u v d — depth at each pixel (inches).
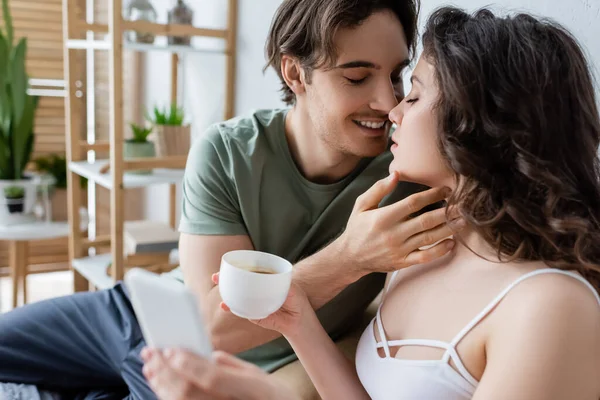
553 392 28.4
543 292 30.3
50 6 125.2
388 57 45.3
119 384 60.9
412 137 37.0
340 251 41.8
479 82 32.5
